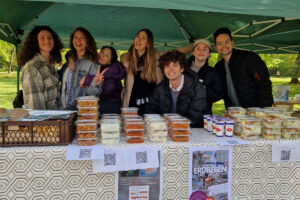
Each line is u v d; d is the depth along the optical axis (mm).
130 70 3523
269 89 3338
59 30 5836
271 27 4520
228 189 2061
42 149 1762
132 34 6148
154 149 1907
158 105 2664
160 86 2623
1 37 4441
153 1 2020
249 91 3410
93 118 1952
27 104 2643
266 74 3330
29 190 1778
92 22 5527
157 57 3602
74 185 1830
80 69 2859
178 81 2465
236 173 2062
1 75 20672
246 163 2068
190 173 1984
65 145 1869
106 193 1883
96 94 2713
